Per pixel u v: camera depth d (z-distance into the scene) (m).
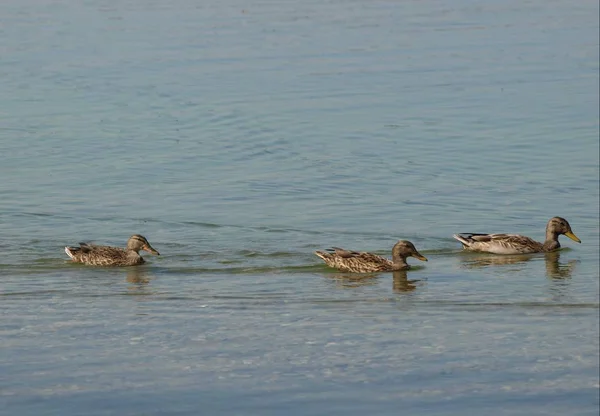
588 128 41.75
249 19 63.59
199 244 28.22
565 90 48.31
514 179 35.69
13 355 19.14
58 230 29.42
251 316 21.77
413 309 22.42
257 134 40.31
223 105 44.25
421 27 62.81
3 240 28.36
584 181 35.47
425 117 43.50
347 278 25.31
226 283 24.62
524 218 31.83
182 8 67.12
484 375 18.17
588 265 26.81
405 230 30.19
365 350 19.55
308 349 19.56
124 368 18.48
